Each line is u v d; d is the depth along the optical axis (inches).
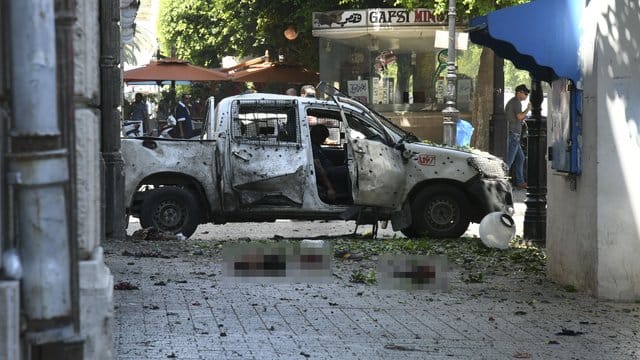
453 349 315.3
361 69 1246.9
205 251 544.1
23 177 154.0
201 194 607.8
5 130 154.1
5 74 154.6
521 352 312.8
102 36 558.9
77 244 160.2
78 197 172.9
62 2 157.2
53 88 154.9
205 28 2139.5
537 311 383.2
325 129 621.9
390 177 610.2
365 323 355.6
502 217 565.3
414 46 1237.7
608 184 399.2
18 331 154.4
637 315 376.2
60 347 159.8
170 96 1571.1
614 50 394.0
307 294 414.3
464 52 1241.4
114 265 484.4
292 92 959.6
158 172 601.3
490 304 398.6
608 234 400.5
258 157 606.9
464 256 543.2
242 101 610.9
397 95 1242.0
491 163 623.8
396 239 614.2
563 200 444.8
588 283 415.5
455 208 620.4
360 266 501.7
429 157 617.9
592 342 330.0
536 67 482.3
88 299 175.3
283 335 330.0
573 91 417.1
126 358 288.8
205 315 360.8
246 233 689.6
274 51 1670.8
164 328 335.0
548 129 461.1
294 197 609.9
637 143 395.9
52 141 155.6
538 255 546.0
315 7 1385.3
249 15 1705.2
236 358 293.7
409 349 313.1
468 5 1151.0
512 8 418.6
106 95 566.9
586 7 410.6
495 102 1237.1
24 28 152.9
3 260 154.3
